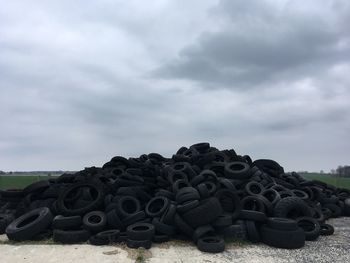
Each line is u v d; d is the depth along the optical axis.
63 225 12.44
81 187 14.47
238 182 15.47
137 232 11.54
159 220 12.66
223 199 13.41
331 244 12.42
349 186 43.69
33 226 12.23
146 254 10.76
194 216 12.03
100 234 11.81
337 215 18.52
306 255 10.96
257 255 10.91
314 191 18.64
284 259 10.52
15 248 11.25
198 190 13.12
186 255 10.82
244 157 19.78
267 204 13.63
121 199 13.82
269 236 11.93
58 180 16.61
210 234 12.25
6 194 15.90
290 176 19.00
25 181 48.69
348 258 10.68
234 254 10.99
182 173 15.16
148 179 16.00
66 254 10.62
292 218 13.86
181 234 12.65
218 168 16.61
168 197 13.89
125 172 16.22
